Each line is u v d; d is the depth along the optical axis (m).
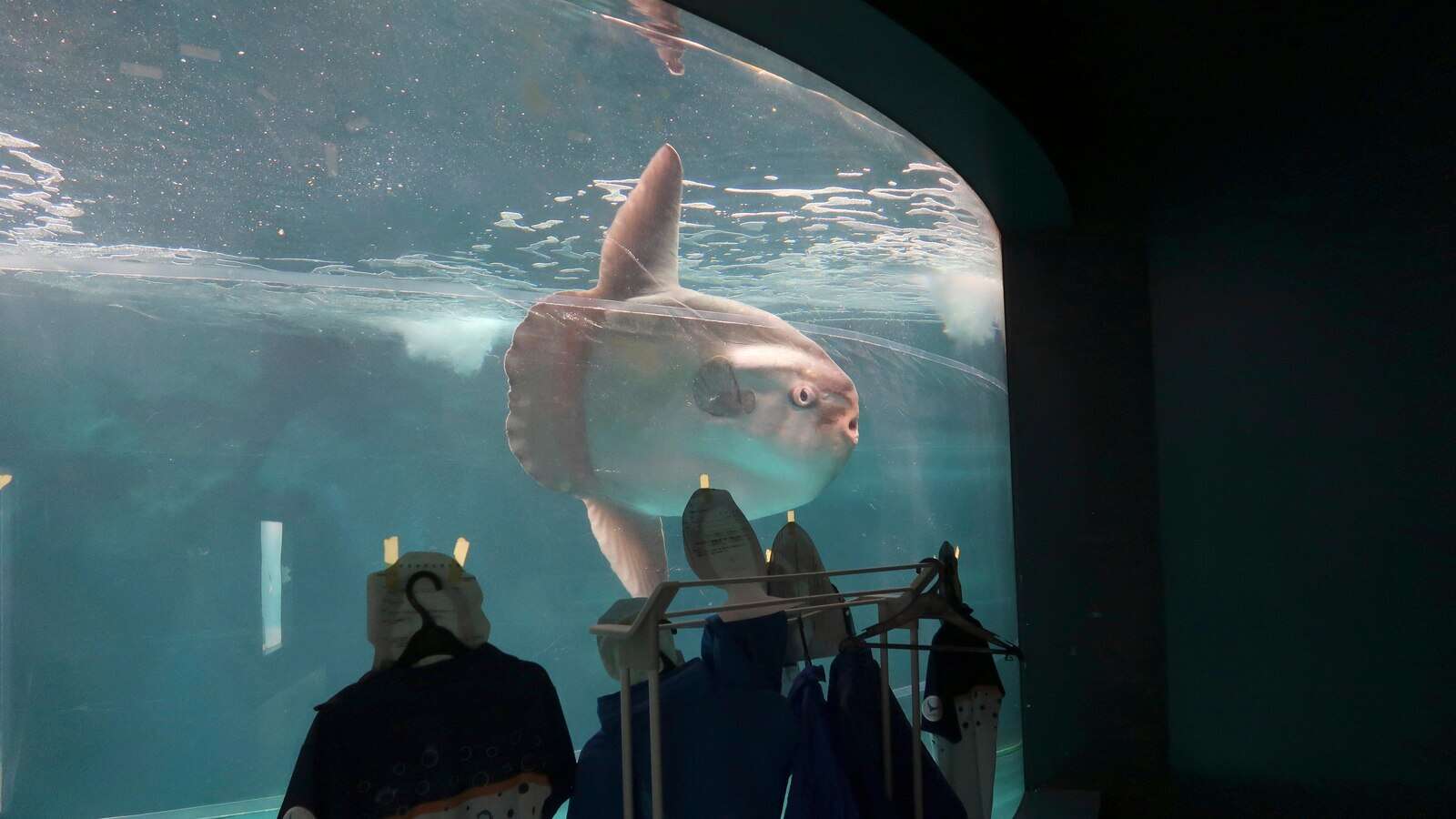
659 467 4.11
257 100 3.34
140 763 4.74
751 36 3.38
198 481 4.71
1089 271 4.80
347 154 3.55
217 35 3.19
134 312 4.38
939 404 7.23
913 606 2.96
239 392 4.69
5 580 4.34
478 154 3.80
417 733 2.09
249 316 4.60
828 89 3.80
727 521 2.56
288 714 5.05
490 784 2.20
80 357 4.33
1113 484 4.75
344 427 4.93
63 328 4.25
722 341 4.23
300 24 3.34
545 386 3.93
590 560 5.49
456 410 5.12
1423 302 3.73
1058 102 4.44
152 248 3.27
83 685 4.59
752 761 2.45
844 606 2.87
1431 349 3.69
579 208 4.02
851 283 5.96
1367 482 3.89
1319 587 4.04
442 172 3.74
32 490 4.37
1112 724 4.69
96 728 4.62
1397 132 3.80
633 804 2.38
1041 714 4.83
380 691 2.07
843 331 6.32
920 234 5.86
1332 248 4.03
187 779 4.88
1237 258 4.35
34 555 4.41
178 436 4.64
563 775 2.35
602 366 4.00
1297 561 4.12
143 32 3.07
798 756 2.62
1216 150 4.36
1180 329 4.55
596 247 4.10
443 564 2.21
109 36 3.02
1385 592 3.82
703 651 2.52
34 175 3.04
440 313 4.80
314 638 5.09
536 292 4.03
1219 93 4.32
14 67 2.91
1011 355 4.98
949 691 3.54
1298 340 4.13
